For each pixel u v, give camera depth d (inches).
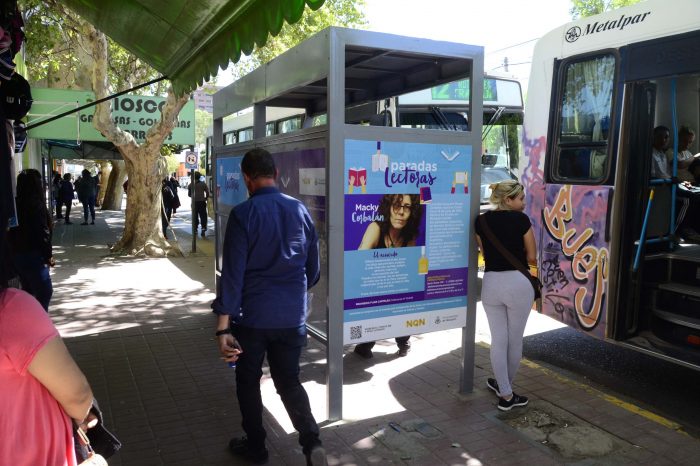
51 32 563.2
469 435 162.4
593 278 206.5
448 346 243.3
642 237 198.2
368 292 171.3
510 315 174.2
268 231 135.6
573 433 162.4
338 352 168.7
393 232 172.6
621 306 197.9
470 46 178.1
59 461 69.5
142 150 510.9
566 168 220.8
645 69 191.2
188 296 350.9
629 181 195.6
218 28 173.3
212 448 156.3
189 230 802.8
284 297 137.3
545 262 228.5
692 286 199.0
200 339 257.4
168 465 147.1
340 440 159.2
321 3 113.2
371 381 203.0
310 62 172.1
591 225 207.2
